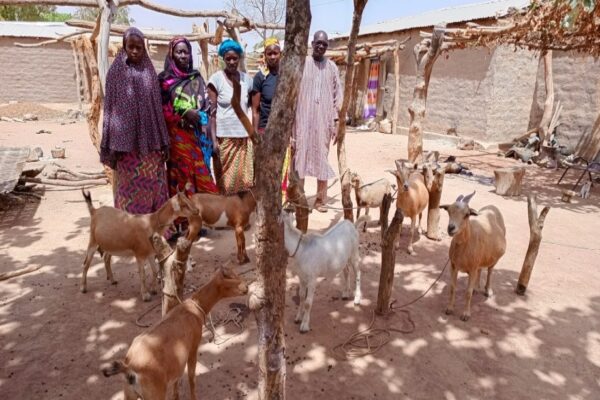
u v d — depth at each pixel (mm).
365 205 7074
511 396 3594
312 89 6227
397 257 6316
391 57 20469
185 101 5809
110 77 5281
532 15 8992
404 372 3850
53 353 3902
